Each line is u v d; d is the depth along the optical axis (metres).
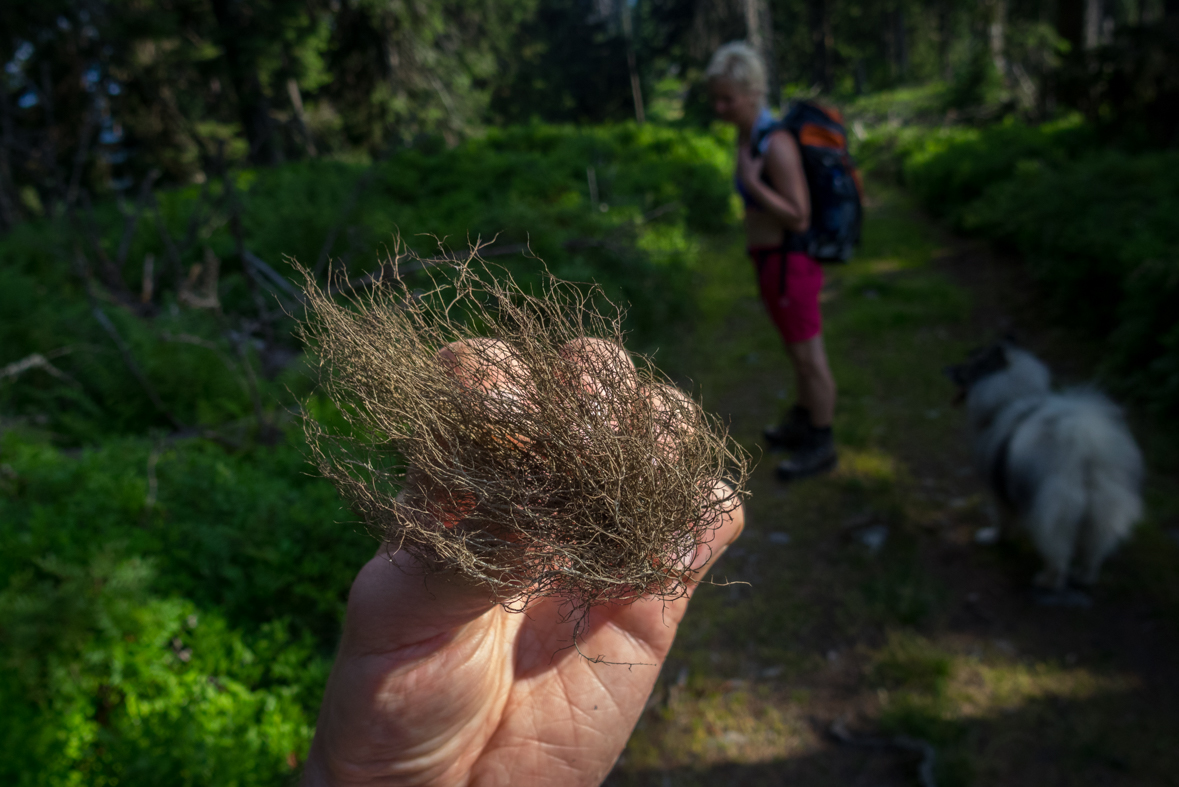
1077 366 5.19
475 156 9.48
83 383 4.32
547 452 0.73
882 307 6.61
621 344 0.81
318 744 0.84
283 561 2.60
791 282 3.71
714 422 0.84
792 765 2.54
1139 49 9.36
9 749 1.98
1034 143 10.11
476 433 0.72
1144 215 5.68
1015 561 3.41
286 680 2.38
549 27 33.31
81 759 2.04
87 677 2.14
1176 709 2.61
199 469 3.17
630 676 0.94
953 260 8.07
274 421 3.75
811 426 4.13
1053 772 2.43
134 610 2.27
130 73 11.80
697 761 2.59
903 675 2.83
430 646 0.75
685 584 0.78
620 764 2.59
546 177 8.45
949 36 34.50
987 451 3.45
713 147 11.09
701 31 22.33
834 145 3.54
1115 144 9.45
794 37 36.47
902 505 3.89
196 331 4.75
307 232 6.24
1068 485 2.98
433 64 18.16
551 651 0.92
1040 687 2.76
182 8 13.77
